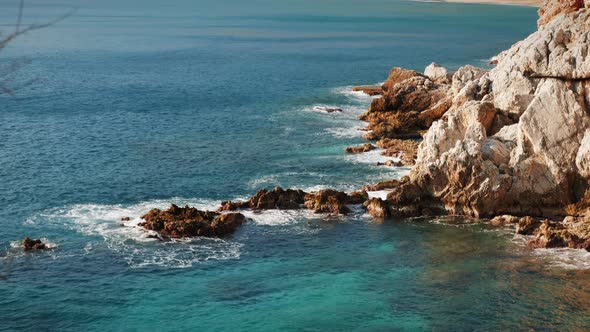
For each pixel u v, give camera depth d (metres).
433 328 50.12
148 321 50.81
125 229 67.31
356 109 127.56
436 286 56.34
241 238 65.44
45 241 64.38
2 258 60.47
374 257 61.78
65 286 55.72
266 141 103.56
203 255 61.72
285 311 52.38
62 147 99.69
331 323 50.75
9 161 91.62
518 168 69.94
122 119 119.81
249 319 51.19
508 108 82.69
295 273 58.62
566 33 84.56
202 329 49.78
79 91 147.62
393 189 76.38
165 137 106.62
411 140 100.81
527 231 66.31
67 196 77.81
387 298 54.50
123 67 187.12
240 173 87.19
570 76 73.06
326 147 99.69
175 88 152.88
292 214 71.44
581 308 52.50
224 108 129.75
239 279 57.41
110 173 86.94
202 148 99.75
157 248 62.94
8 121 116.31
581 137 70.00
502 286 56.06
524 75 84.12
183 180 84.31
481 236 65.88
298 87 153.12
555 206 70.19
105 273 58.03
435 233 66.81
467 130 74.25
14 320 50.66
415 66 189.50
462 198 70.38
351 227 68.38
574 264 59.66
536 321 50.88
